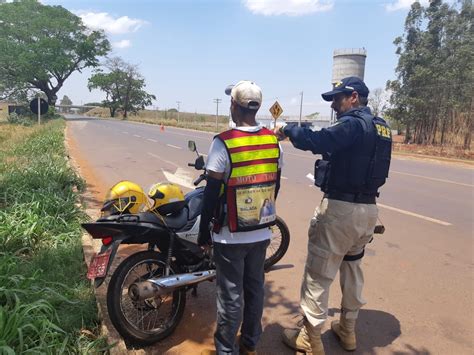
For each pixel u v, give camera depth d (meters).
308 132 2.81
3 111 57.34
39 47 59.22
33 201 6.07
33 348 2.81
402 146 25.98
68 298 3.79
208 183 2.78
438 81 26.20
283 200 8.61
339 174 2.97
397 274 4.95
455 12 27.66
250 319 3.10
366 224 3.03
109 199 3.47
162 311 3.79
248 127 2.82
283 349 3.48
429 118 26.92
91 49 65.94
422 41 27.66
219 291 2.98
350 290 3.32
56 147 14.79
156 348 3.43
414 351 3.49
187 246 3.63
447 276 4.92
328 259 3.07
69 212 6.10
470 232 6.64
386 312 4.09
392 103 28.95
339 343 3.56
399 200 8.97
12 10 61.25
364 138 2.88
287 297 4.35
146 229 3.39
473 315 4.06
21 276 3.68
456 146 23.52
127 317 3.38
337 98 3.14
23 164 10.09
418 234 6.48
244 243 2.84
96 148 18.31
